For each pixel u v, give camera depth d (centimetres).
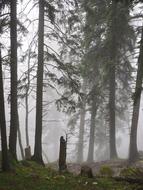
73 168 2055
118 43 2134
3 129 1243
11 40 1496
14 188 1070
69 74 1872
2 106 1216
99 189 1126
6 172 1259
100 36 2241
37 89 1725
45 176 1296
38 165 1584
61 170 1434
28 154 1748
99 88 2342
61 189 1104
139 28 2047
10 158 1395
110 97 2342
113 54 2158
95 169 1980
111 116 2355
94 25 2214
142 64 1773
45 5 1689
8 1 1429
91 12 2019
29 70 1906
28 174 1305
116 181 1250
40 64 1736
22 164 1509
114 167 1911
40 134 1709
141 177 1270
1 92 1205
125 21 2070
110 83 2323
